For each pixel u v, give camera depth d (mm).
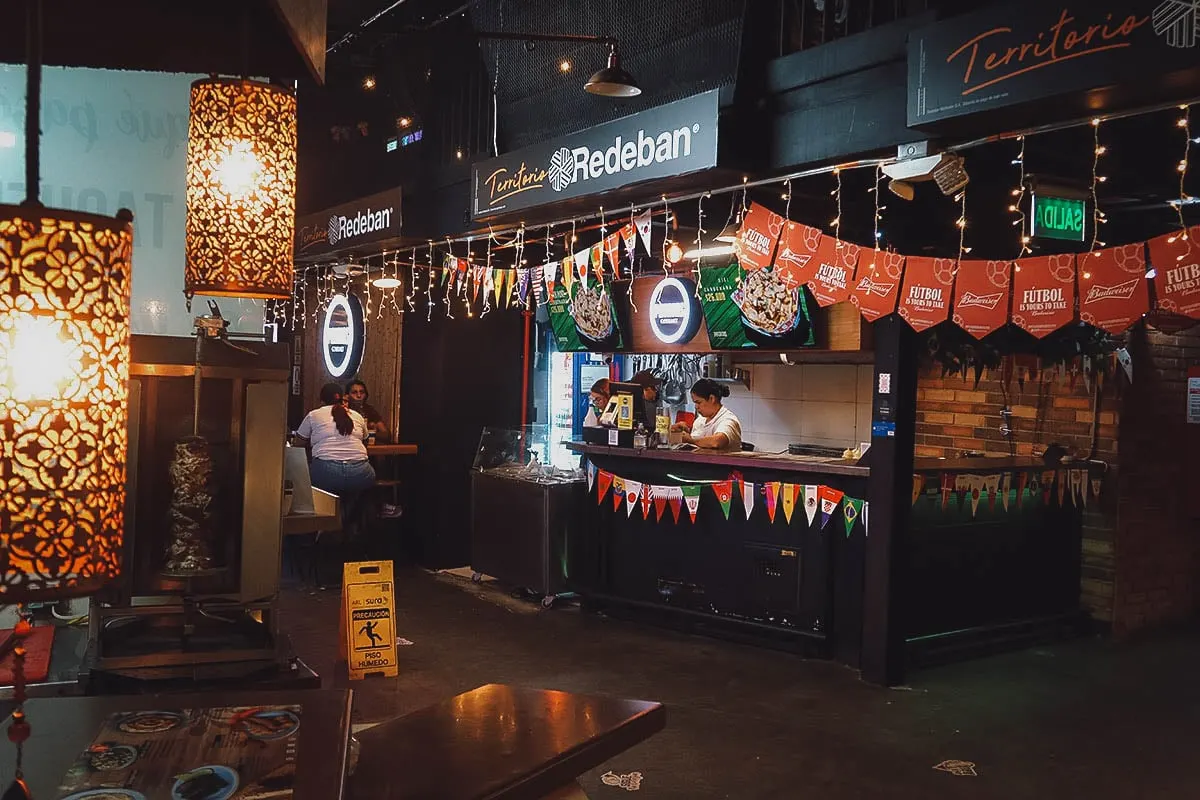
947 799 3834
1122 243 6098
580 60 6020
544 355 10258
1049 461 6340
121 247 1223
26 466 1148
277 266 2311
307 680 3117
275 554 3168
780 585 5996
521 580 7324
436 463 8492
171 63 2266
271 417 3139
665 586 6539
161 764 1647
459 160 7211
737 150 4746
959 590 6020
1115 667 5742
